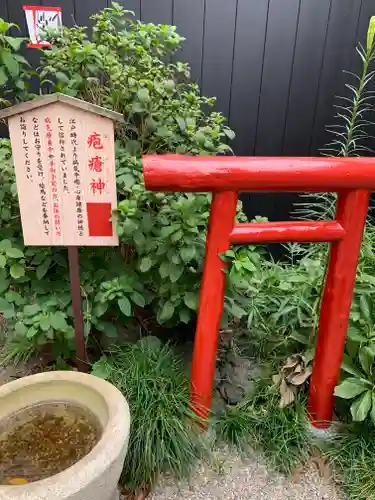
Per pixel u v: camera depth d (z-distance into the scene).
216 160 1.53
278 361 2.15
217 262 1.66
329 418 1.92
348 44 2.76
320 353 1.83
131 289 1.91
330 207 2.40
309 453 1.84
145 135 2.08
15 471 1.42
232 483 1.74
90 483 1.18
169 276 1.85
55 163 1.65
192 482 1.73
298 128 2.95
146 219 1.79
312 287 2.15
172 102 2.05
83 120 1.59
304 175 1.54
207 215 1.94
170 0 2.60
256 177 1.53
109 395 1.50
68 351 2.05
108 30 2.16
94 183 1.69
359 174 1.56
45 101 1.54
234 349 2.30
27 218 1.72
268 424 1.87
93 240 1.78
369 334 1.85
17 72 1.89
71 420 1.57
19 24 2.58
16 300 1.97
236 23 2.68
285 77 2.82
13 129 1.58
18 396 1.56
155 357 2.01
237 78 2.81
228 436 1.88
